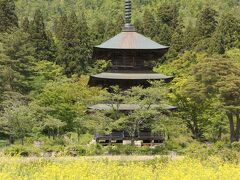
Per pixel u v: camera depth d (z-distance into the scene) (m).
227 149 36.97
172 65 68.00
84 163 27.11
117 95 44.72
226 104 47.25
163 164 28.70
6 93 58.47
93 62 82.25
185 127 49.25
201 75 48.31
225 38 80.12
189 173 23.83
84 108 56.12
